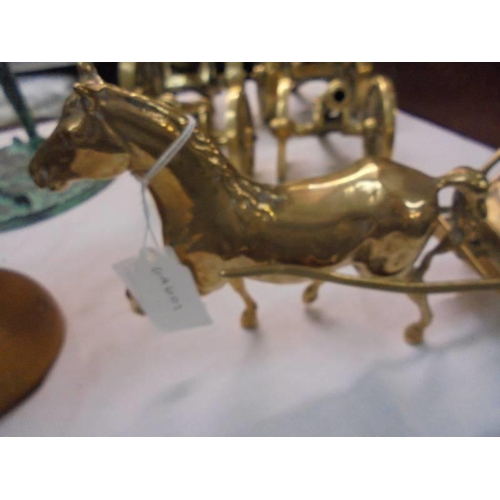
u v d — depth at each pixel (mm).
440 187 453
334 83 836
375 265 476
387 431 492
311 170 936
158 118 393
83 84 377
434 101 989
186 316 419
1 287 593
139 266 384
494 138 897
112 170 421
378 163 465
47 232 746
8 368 528
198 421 507
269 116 1029
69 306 630
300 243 443
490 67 835
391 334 588
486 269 558
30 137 805
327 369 552
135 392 536
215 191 424
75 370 556
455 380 535
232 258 454
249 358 567
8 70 722
